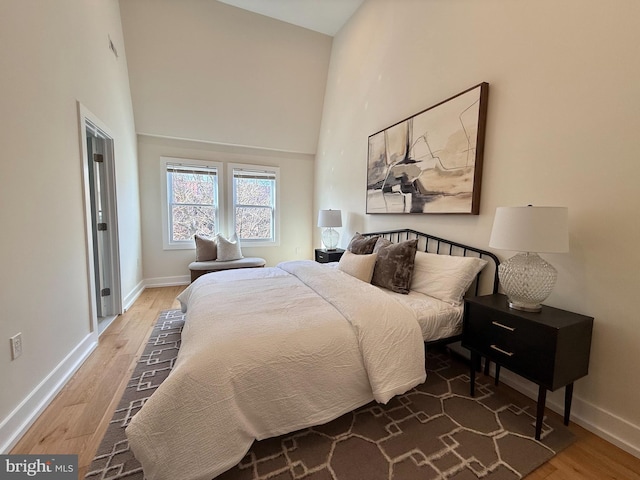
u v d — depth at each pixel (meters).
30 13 1.62
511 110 1.87
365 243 2.91
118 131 3.20
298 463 1.29
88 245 2.31
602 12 1.43
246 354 1.28
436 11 2.45
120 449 1.34
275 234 5.13
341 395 1.44
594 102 1.47
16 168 1.49
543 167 1.71
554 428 1.52
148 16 3.34
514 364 1.54
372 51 3.34
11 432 1.36
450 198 2.30
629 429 1.37
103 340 2.51
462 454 1.35
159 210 4.36
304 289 2.16
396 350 1.56
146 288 4.28
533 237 1.43
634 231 1.35
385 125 3.15
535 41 1.72
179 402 1.12
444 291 2.06
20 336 1.47
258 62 4.00
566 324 1.38
